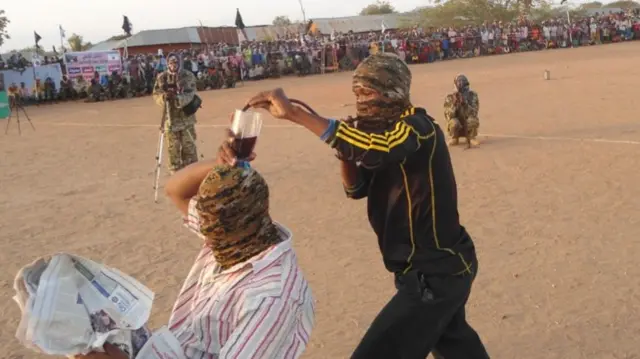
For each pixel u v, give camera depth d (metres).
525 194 8.73
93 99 32.34
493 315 5.23
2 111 21.64
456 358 3.38
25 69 32.72
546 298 5.46
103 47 64.81
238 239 2.15
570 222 7.39
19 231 8.55
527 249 6.61
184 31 60.66
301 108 2.58
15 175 12.62
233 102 26.61
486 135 13.55
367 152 2.60
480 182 9.57
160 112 24.22
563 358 4.54
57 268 2.07
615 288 5.56
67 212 9.44
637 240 6.64
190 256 7.18
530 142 12.41
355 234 7.54
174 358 2.14
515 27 53.91
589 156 10.80
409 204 3.01
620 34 54.69
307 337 2.19
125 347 2.11
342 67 43.50
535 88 22.66
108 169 12.69
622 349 4.61
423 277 3.08
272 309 2.04
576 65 32.25
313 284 6.09
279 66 41.62
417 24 71.50
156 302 5.92
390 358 3.14
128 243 7.78
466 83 12.16
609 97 18.58
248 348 2.01
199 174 2.53
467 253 3.16
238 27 49.56
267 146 14.05
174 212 9.11
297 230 7.84
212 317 2.15
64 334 2.01
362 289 5.92
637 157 10.46
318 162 11.99
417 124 2.81
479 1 75.38
